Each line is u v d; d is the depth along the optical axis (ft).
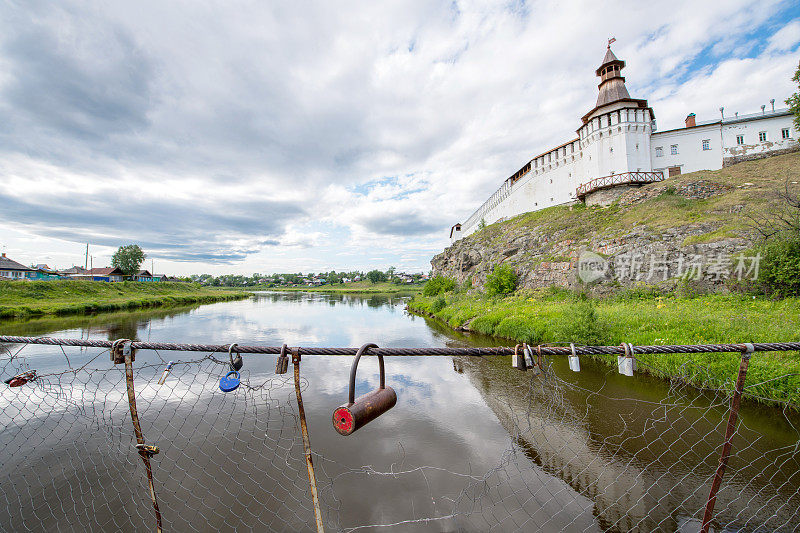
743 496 19.04
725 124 124.67
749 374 28.37
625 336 42.73
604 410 29.27
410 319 112.98
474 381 41.96
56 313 113.50
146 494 20.97
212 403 34.45
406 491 21.36
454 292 150.41
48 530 18.15
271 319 116.16
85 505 19.93
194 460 24.47
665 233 83.71
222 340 76.18
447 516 19.19
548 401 32.04
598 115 131.03
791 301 50.72
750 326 38.50
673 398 30.14
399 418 31.83
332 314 134.82
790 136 119.96
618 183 122.93
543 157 160.86
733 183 101.35
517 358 7.11
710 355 32.71
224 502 20.31
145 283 214.48
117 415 31.30
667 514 18.47
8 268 199.41
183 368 46.47
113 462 24.06
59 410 31.91
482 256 147.23
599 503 19.56
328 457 25.22
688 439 23.99
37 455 24.84
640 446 23.91
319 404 35.06
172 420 30.58
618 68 131.85
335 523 18.80
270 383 41.42
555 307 72.64
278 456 25.14
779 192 80.43
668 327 43.24
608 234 99.50
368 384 41.81
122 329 89.45
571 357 7.02
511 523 18.52
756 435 23.47
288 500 20.54
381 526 18.53
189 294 234.17
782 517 17.58
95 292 163.94
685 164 125.39
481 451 25.70
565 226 120.57
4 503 20.16
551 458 23.80
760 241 61.41
